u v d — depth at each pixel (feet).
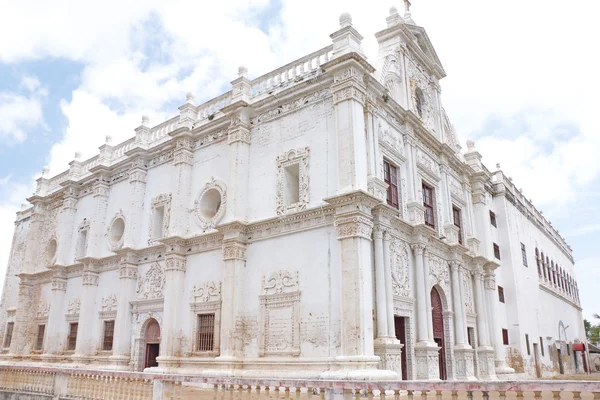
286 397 30.96
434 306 70.69
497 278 98.12
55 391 48.60
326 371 50.52
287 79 66.90
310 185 59.47
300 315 55.83
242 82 69.97
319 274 55.47
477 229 93.20
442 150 81.56
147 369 68.13
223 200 69.46
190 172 76.54
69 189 98.58
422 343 61.82
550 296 131.64
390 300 56.85
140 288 78.28
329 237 55.83
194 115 79.66
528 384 23.89
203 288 67.87
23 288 101.24
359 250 52.11
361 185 54.95
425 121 81.10
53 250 101.86
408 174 69.26
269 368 56.24
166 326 68.49
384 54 74.54
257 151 67.36
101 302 84.23
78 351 82.17
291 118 64.39
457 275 76.54
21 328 98.78
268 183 64.49
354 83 57.93
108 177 92.43
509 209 108.47
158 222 80.43
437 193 78.64
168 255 71.92
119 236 86.84
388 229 59.72
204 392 52.95
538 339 109.60
